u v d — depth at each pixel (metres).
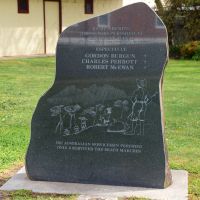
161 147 4.71
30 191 4.66
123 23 4.71
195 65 15.76
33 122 4.93
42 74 12.97
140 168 4.75
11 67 14.46
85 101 4.84
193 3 18.55
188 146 6.28
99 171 4.85
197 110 8.43
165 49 4.66
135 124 4.75
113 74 4.77
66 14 19.44
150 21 4.66
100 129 4.83
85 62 4.81
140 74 4.72
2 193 4.62
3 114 8.00
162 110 4.75
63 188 4.74
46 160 4.93
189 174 5.22
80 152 4.88
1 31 17.58
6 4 17.61
